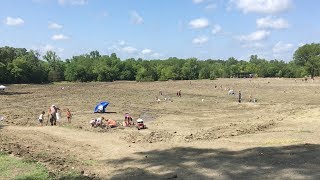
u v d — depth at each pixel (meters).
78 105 65.25
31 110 57.66
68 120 43.34
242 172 19.72
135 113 53.78
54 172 19.80
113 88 118.56
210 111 57.28
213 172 20.00
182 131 35.94
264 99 77.38
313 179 18.05
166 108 61.22
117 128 37.41
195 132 34.69
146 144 28.58
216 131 34.50
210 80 183.62
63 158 23.39
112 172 20.83
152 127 39.19
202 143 28.67
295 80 170.38
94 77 180.38
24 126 37.25
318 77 192.62
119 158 24.14
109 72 183.75
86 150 26.36
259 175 19.02
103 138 30.94
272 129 34.72
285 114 48.19
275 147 25.88
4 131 31.34
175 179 18.98
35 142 27.59
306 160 21.80
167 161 23.02
